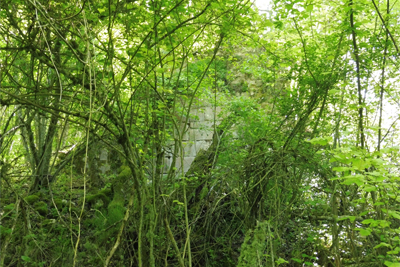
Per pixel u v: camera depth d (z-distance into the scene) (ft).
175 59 11.48
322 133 13.58
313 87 13.05
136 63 10.27
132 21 10.25
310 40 13.74
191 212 14.47
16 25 8.52
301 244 13.41
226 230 14.21
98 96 9.46
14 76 12.36
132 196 11.03
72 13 9.24
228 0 10.48
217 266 13.98
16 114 14.85
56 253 11.94
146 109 11.85
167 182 12.59
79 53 9.58
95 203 15.90
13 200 14.43
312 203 11.99
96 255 12.35
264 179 12.93
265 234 9.31
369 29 12.22
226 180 13.70
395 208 10.09
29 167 17.99
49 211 15.17
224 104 18.04
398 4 12.35
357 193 12.43
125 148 10.23
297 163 12.16
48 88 9.10
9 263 11.01
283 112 14.21
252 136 15.21
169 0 10.25
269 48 12.97
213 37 12.60
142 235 11.71
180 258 10.27
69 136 19.45
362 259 11.63
